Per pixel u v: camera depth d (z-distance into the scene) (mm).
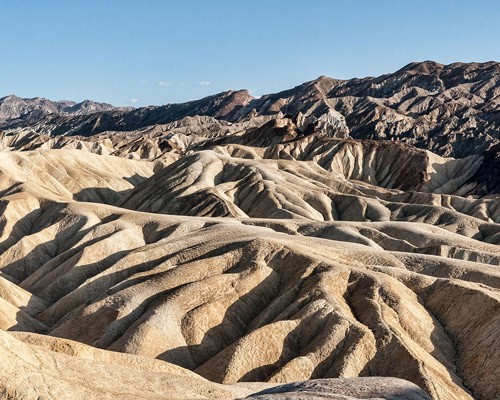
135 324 59188
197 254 74500
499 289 62438
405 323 55406
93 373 34156
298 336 54875
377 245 88938
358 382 30172
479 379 48875
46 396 26906
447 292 61000
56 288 81375
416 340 53812
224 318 60875
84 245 93438
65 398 27531
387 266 69188
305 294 60562
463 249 85188
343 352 50719
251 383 43469
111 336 60188
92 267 85188
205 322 59312
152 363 44156
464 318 56719
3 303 69812
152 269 73125
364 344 50719
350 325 53500
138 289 66250
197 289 63031
